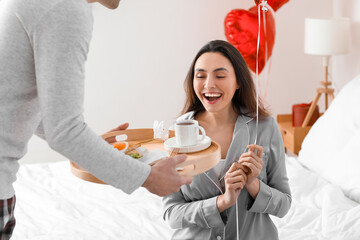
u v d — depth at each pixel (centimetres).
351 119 218
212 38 346
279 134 134
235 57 128
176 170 99
